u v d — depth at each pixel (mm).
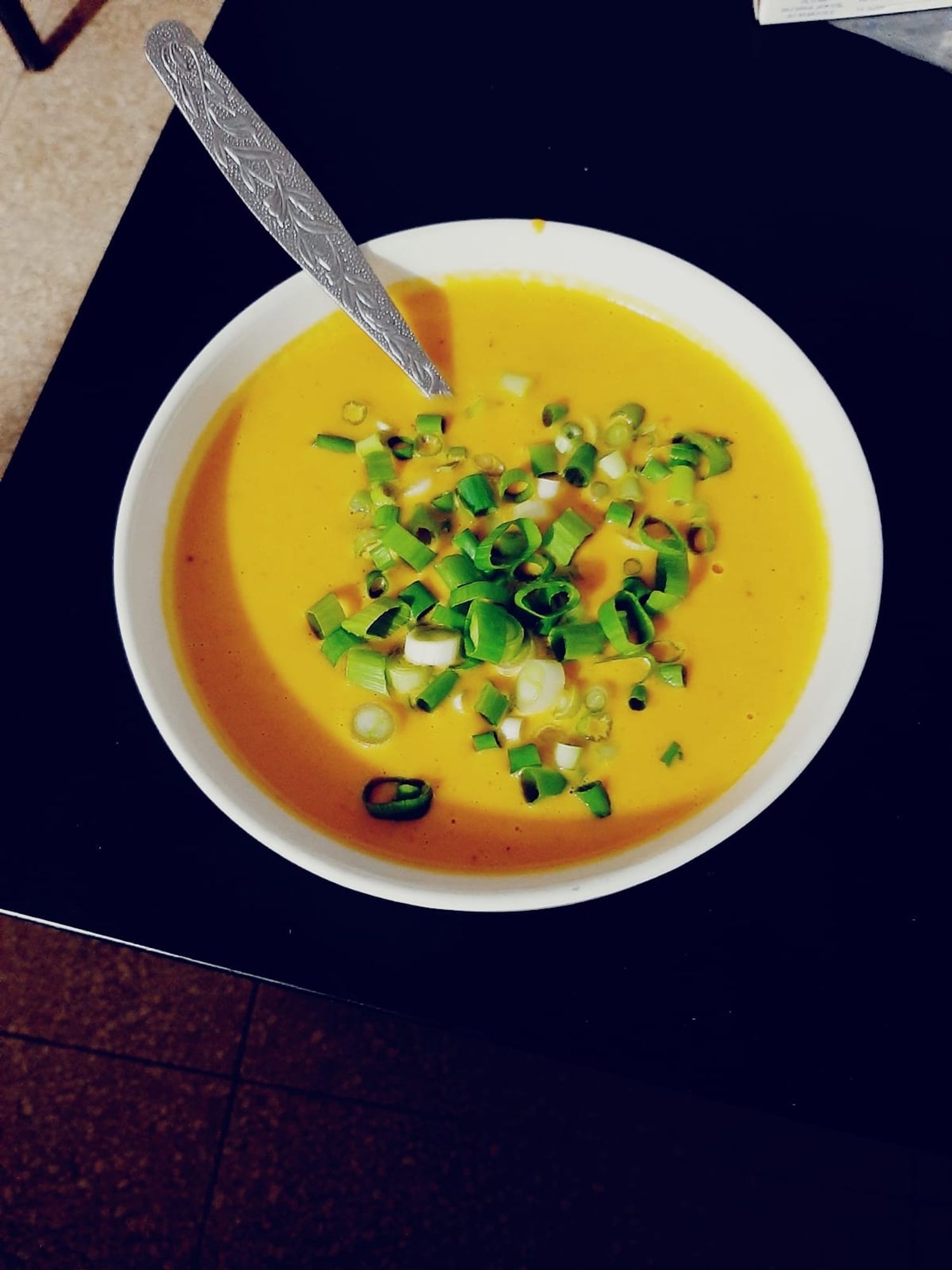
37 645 267
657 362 293
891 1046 234
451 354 299
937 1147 229
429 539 279
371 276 278
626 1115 489
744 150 311
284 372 292
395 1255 470
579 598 264
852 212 303
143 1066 491
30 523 276
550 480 281
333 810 267
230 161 260
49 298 569
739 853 247
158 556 264
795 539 278
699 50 323
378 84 321
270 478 289
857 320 291
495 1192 479
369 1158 482
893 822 248
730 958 240
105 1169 477
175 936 243
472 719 268
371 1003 238
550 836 260
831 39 323
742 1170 482
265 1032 497
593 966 240
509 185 308
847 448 256
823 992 237
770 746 256
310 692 275
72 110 596
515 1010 237
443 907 216
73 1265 465
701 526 279
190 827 252
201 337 293
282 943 242
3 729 261
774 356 271
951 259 297
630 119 315
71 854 250
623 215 304
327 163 311
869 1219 475
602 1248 472
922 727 255
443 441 292
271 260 300
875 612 237
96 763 258
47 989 498
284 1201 476
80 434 283
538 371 297
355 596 281
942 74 319
